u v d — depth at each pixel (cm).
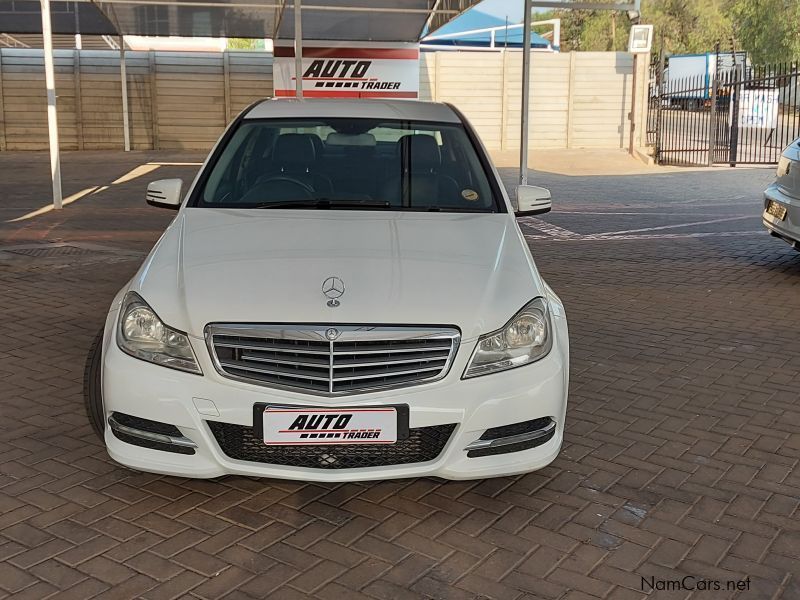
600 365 569
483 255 383
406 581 311
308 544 335
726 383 536
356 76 2112
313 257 369
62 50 2336
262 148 480
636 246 1034
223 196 450
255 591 303
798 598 305
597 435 449
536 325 352
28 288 756
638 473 404
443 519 356
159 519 352
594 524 354
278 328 328
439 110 534
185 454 339
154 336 340
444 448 339
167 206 468
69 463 402
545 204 492
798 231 826
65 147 2383
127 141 2383
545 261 938
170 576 311
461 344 334
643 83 2408
